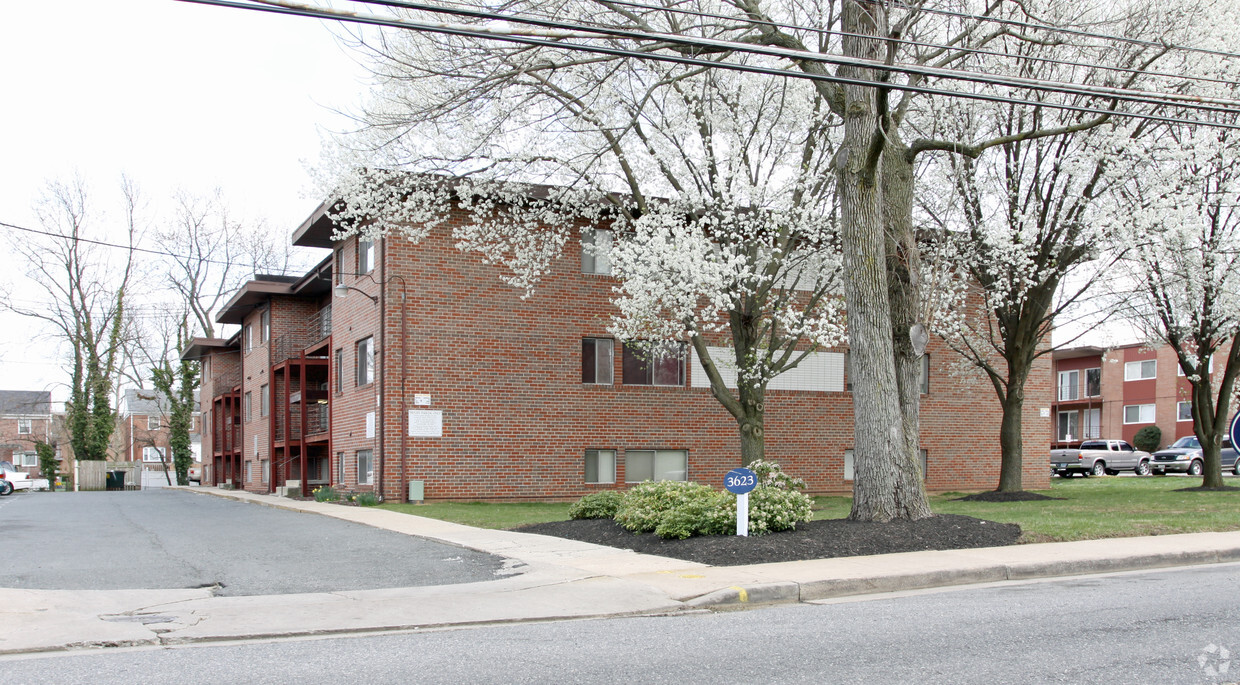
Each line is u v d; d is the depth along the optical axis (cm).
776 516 1277
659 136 1888
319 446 3192
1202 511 1706
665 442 2469
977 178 2036
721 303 1806
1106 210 1859
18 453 8056
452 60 1481
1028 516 1606
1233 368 2438
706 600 912
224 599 921
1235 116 1816
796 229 1933
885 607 891
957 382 2780
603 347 2439
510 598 920
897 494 1341
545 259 2119
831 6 1720
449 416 2281
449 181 1936
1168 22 1712
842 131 1956
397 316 2261
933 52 1675
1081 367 5225
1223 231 2147
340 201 2030
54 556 1280
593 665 650
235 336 4122
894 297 1445
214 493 3466
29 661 676
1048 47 1731
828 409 2639
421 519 1775
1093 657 664
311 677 618
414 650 707
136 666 655
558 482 2361
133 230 5103
